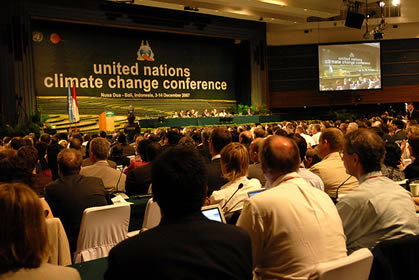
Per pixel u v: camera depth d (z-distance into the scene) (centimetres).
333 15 2042
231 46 2266
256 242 187
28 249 128
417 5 2269
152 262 124
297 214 187
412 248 191
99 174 425
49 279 132
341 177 346
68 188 311
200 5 1803
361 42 2233
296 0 1864
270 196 191
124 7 1739
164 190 137
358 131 236
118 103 1914
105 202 322
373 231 215
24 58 1545
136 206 360
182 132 955
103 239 302
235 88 2284
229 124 1956
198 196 139
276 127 873
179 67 2097
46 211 266
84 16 1658
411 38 2377
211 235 134
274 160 205
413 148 371
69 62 1784
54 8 1593
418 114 1842
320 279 154
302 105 2366
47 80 1731
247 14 1950
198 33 1962
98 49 1862
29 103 1555
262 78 2208
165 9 1844
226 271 130
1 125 1455
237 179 306
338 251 191
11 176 268
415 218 218
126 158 630
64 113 1767
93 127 1842
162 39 2047
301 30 2361
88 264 212
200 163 142
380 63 2242
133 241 130
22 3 1532
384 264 184
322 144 361
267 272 188
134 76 1962
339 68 2239
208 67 2188
